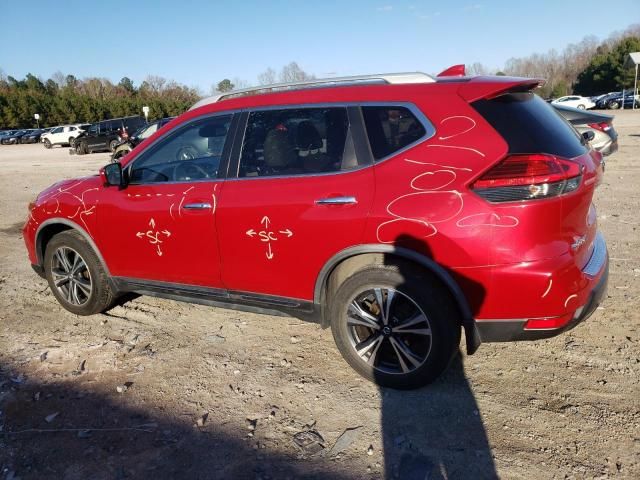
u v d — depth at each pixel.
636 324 3.87
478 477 2.52
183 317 4.41
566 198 2.75
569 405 3.00
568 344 3.65
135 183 3.95
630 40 64.94
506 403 3.04
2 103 68.94
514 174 2.71
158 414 3.10
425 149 2.94
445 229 2.82
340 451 2.74
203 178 3.64
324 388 3.29
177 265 3.77
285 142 3.35
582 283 2.88
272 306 3.51
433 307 2.94
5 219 8.95
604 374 3.27
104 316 4.49
